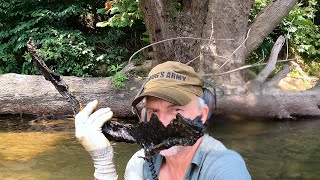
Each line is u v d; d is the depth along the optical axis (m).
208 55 4.41
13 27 5.77
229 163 0.90
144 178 1.05
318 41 6.09
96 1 6.16
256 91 4.07
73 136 3.82
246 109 3.99
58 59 5.25
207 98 0.96
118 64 5.32
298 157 3.18
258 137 3.61
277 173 2.89
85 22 6.32
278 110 4.07
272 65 4.29
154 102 0.92
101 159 0.92
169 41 4.44
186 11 4.63
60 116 4.41
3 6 5.61
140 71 4.85
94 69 5.31
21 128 4.07
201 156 0.94
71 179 2.87
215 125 3.88
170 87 0.90
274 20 4.52
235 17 4.41
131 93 4.25
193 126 0.79
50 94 4.35
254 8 5.52
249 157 3.19
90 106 0.95
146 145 0.89
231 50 4.41
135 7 5.18
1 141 3.68
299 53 5.93
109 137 0.95
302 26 5.86
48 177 2.90
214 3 4.41
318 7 6.65
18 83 4.42
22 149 3.48
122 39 5.92
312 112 4.15
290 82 5.09
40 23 5.66
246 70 4.70
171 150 0.91
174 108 0.92
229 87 4.06
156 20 4.30
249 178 0.89
